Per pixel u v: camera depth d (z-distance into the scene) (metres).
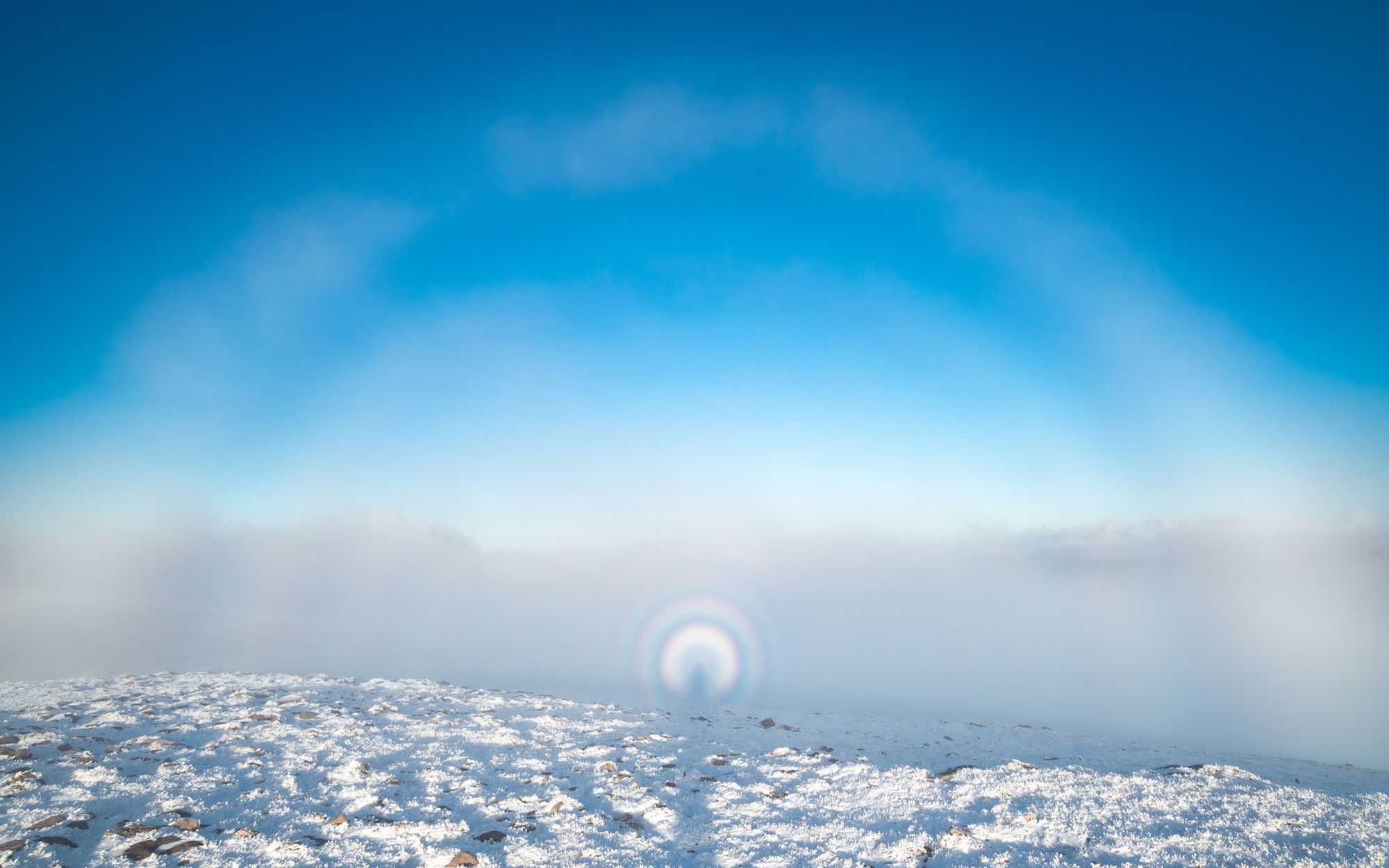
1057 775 15.46
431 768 15.57
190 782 13.03
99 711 19.06
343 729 18.53
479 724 20.73
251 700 21.78
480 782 14.78
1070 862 10.58
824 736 22.02
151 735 16.59
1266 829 11.70
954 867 10.66
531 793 14.27
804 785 15.55
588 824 12.73
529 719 21.88
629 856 11.51
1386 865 10.12
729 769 16.94
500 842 11.50
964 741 21.84
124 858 9.64
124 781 12.82
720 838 12.49
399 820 12.02
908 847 11.55
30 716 17.72
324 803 12.64
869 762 17.48
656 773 16.31
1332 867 10.04
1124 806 13.10
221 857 9.98
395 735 18.53
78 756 13.84
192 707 20.23
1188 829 11.80
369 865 10.25
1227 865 10.27
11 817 10.71
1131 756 19.80
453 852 10.84
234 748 15.60
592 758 17.39
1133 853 10.84
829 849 11.84
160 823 10.88
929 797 14.20
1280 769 18.91
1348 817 12.28
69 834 10.25
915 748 20.11
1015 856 10.91
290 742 16.64
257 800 12.48
